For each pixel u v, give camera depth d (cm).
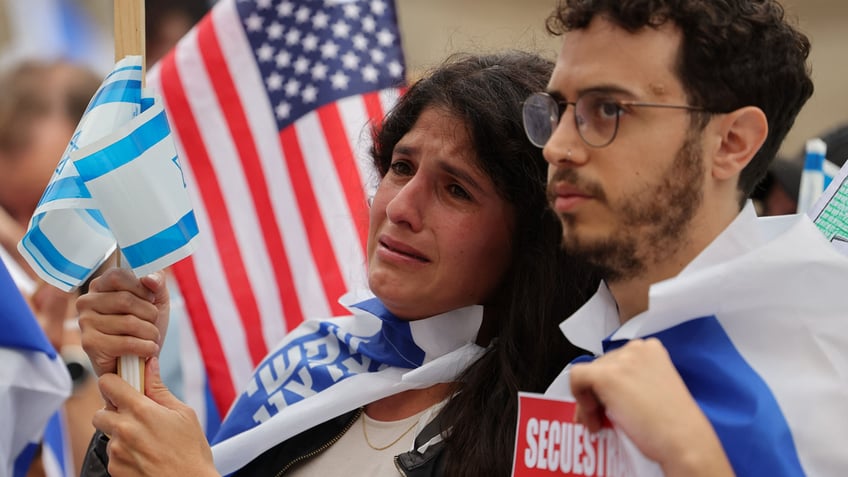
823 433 201
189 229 251
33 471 390
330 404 281
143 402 252
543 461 214
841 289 212
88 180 243
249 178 407
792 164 419
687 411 182
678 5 203
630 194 205
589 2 208
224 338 403
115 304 258
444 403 270
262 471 289
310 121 404
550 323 268
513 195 268
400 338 283
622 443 204
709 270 207
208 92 411
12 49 618
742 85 207
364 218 384
